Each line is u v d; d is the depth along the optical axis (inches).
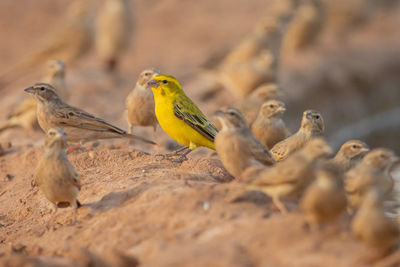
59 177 448.8
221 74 1020.5
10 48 1391.5
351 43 1455.5
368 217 339.9
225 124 462.6
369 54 1368.1
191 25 1579.7
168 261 360.8
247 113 741.3
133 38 1151.6
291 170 388.5
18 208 530.0
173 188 465.7
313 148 398.0
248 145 457.7
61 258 386.6
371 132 1250.0
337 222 382.6
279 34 1122.7
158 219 421.4
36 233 464.1
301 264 344.2
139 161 587.2
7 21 1561.3
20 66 1122.0
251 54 1095.0
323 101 1173.7
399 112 1327.5
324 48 1366.9
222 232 388.5
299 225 373.7
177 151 598.9
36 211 515.5
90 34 1098.7
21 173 620.1
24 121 783.1
